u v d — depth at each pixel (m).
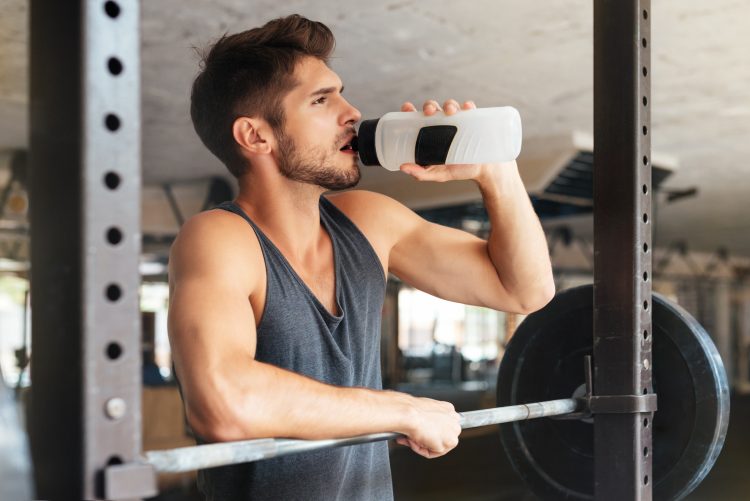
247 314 1.09
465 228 8.72
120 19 0.73
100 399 0.71
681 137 6.47
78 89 0.70
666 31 4.05
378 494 1.38
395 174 7.70
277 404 0.97
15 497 0.67
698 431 1.37
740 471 7.21
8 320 10.22
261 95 1.26
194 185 7.90
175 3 3.53
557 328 1.51
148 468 0.74
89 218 0.70
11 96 4.85
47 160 0.75
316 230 1.32
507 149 1.20
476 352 15.40
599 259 1.33
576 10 3.71
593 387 1.34
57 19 0.74
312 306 1.24
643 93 1.32
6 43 3.90
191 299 1.06
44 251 0.75
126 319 0.73
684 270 14.98
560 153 6.34
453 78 4.79
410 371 15.29
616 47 1.32
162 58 4.22
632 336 1.29
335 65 4.53
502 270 1.44
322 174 1.27
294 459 1.23
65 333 0.72
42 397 0.76
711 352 1.37
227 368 0.99
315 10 3.66
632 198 1.30
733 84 4.98
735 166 7.65
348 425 1.01
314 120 1.26
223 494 1.26
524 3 3.62
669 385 1.41
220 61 1.30
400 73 4.68
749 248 15.04
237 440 0.96
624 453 1.29
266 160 1.28
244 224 1.21
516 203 1.37
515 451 1.54
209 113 1.32
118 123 0.72
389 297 10.40
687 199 9.60
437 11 3.71
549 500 1.50
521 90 5.06
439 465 7.82
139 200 0.74
